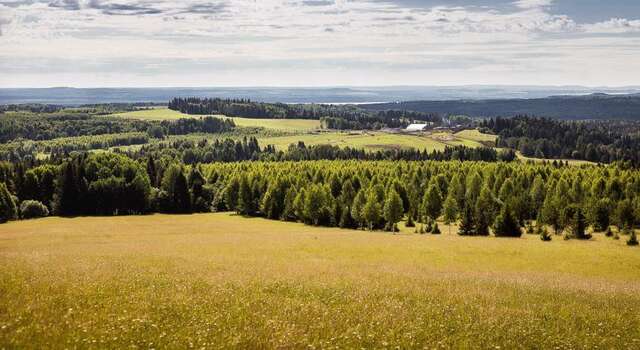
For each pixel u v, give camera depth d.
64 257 33.59
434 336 15.55
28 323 14.28
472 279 29.59
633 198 109.62
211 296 19.58
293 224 102.81
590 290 27.25
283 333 14.57
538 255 55.31
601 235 83.75
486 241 66.50
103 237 70.81
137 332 13.92
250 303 18.62
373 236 72.25
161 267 28.86
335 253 51.94
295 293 21.56
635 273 47.62
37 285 19.70
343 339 14.42
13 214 109.44
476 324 17.28
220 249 49.56
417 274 31.47
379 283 25.45
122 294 19.25
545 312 20.30
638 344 16.45
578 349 15.53
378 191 109.00
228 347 13.14
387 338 14.88
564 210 84.44
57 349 12.23
